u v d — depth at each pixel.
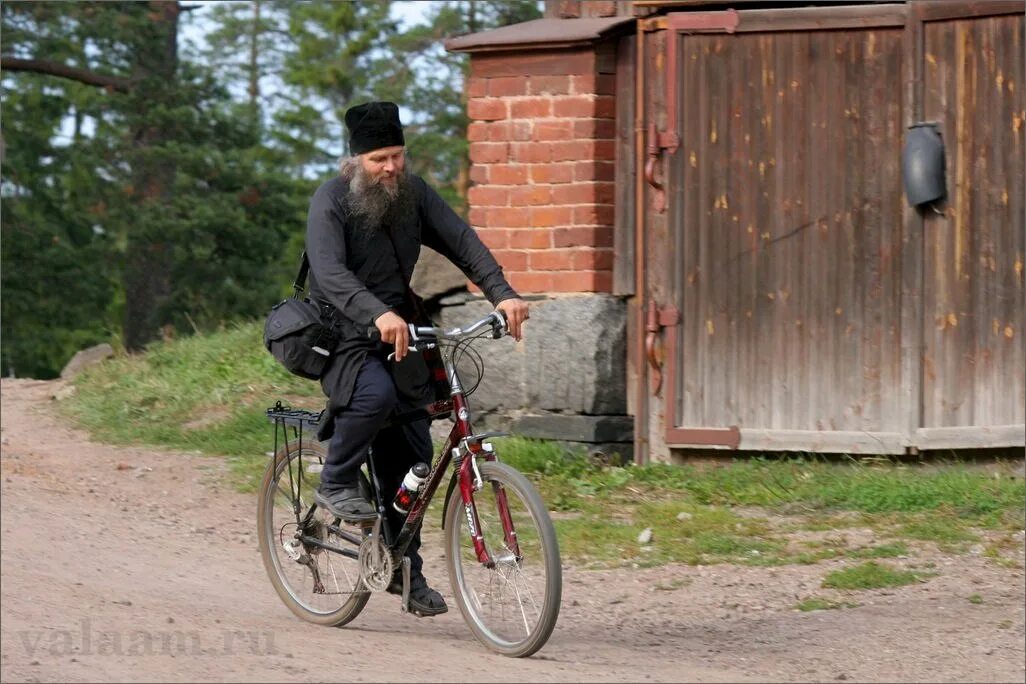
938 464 31.84
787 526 28.84
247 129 102.69
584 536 28.48
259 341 45.16
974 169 31.30
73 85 110.81
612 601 24.20
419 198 20.22
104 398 44.16
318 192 19.78
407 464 20.55
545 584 18.41
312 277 20.17
